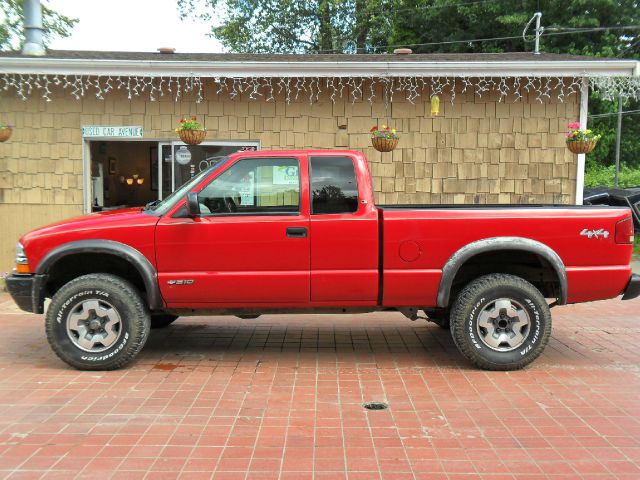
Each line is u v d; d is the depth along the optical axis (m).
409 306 5.34
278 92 9.34
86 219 5.39
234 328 7.06
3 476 3.33
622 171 22.48
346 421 4.16
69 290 5.18
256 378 5.13
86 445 3.75
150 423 4.11
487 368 5.29
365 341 6.45
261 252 5.18
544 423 4.12
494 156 9.34
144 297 5.54
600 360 5.69
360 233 5.18
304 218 5.18
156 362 5.61
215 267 5.20
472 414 4.29
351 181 5.26
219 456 3.60
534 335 5.22
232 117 9.38
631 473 3.38
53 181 9.39
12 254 9.45
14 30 19.20
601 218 5.21
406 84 9.24
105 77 9.18
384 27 25.11
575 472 3.40
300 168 5.25
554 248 5.20
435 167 9.38
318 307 5.37
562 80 9.05
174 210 5.21
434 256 5.20
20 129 9.32
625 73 8.65
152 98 9.30
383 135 8.39
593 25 20.67
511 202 9.36
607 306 8.38
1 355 5.82
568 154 9.30
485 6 22.08
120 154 11.05
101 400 4.55
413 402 4.54
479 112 9.30
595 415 4.27
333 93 9.31
